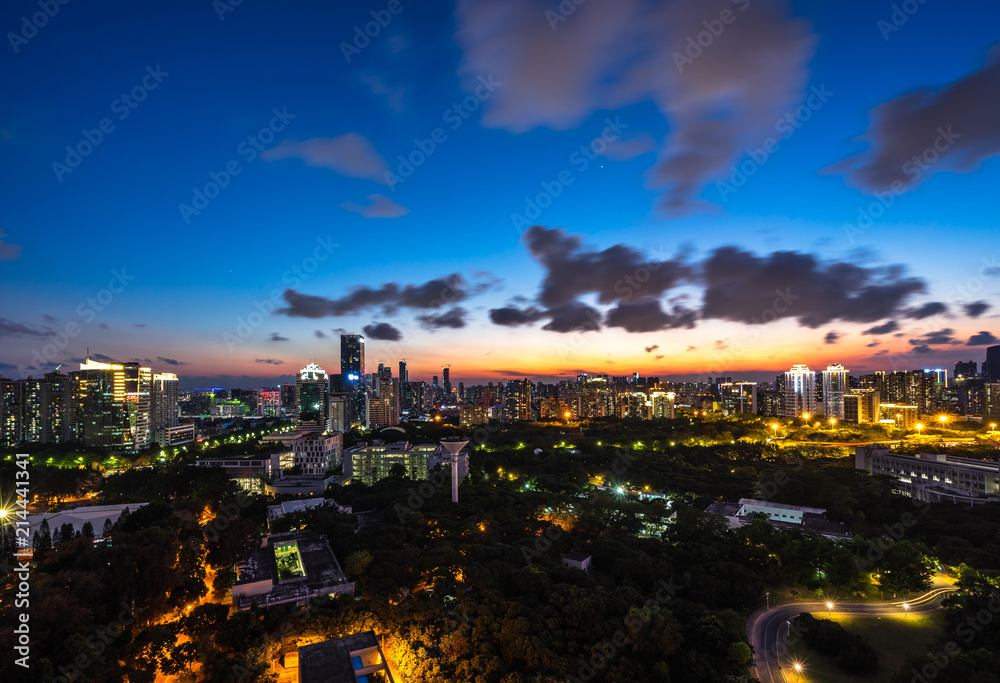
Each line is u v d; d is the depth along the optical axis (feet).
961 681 343.67
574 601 409.08
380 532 551.18
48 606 334.65
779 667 395.75
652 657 388.16
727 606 467.93
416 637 368.89
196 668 361.30
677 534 603.67
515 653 364.17
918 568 490.08
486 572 451.53
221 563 503.61
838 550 511.40
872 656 386.52
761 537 558.97
